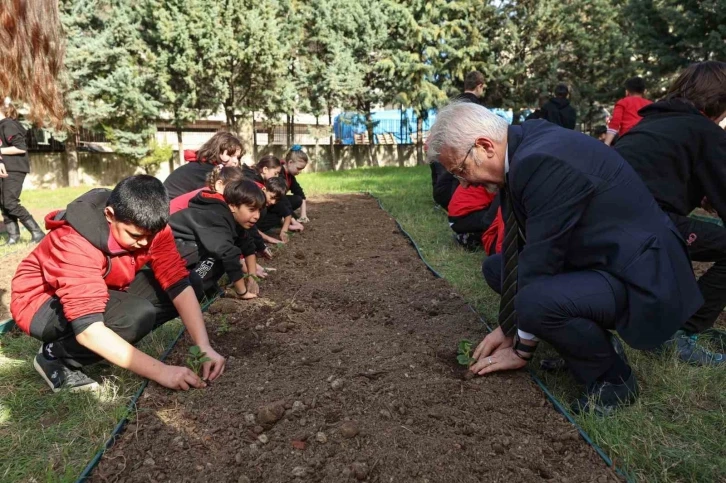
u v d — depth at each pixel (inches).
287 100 700.0
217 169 162.7
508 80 850.1
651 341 92.2
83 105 590.6
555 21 833.5
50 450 88.0
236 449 87.0
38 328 101.1
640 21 539.5
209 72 636.1
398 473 81.0
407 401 98.5
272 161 242.1
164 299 118.2
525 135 96.0
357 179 553.3
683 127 116.0
